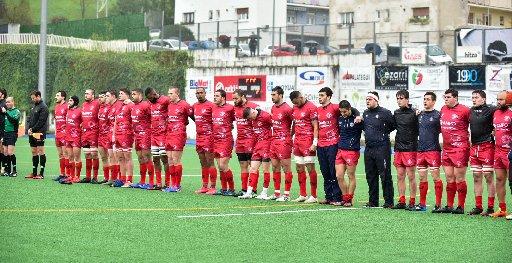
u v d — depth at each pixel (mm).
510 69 66625
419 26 122562
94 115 37750
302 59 79000
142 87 91125
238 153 33688
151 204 29906
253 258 19438
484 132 27828
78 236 22109
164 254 19766
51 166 48094
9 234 22141
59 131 38344
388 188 29938
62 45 103250
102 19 103438
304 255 19938
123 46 97562
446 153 28562
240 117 33375
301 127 31531
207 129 34156
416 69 71812
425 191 29281
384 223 25531
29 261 18484
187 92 87938
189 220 25641
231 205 30078
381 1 126375
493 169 27844
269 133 32625
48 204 29125
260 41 83750
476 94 28031
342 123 30375
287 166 32125
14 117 40312
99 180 39312
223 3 141125
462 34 71062
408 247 21234
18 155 56688
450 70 69938
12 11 176625
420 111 29469
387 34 77625
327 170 31000
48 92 98500
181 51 89000
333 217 26859
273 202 31500
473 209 28531
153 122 35438
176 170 35125
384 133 29781
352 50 77125
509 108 28391
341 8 131125
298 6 144750
